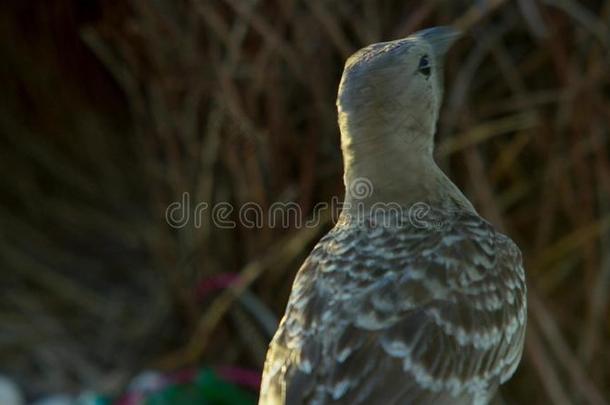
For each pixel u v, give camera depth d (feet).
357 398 11.59
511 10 21.30
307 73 20.58
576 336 22.31
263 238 21.35
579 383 21.54
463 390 12.25
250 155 21.15
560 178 21.50
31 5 26.68
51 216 28.58
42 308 26.76
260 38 20.58
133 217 28.14
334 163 21.08
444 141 20.86
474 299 12.44
